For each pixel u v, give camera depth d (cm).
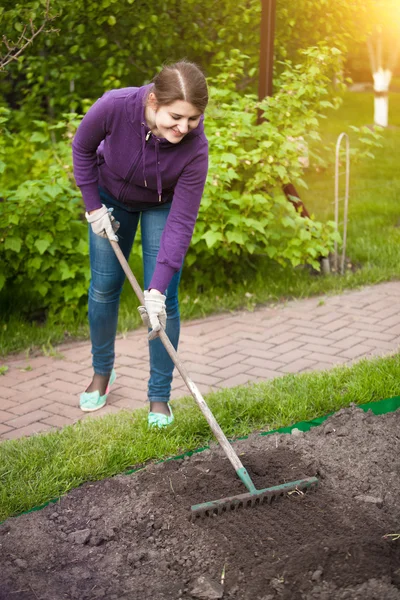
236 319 575
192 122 313
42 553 297
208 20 761
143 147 340
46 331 543
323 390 424
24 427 410
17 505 327
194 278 635
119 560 292
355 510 312
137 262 662
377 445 366
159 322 340
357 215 854
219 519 308
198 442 379
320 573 272
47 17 598
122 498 330
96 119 342
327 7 780
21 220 551
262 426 395
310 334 540
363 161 1170
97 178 370
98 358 424
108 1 693
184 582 278
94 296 405
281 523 304
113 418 404
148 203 374
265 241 614
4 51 730
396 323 558
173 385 459
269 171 605
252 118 640
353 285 642
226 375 473
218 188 591
